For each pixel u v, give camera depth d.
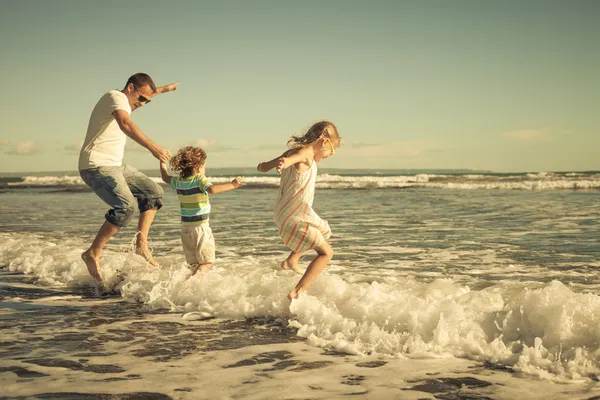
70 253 6.21
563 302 3.09
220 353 3.08
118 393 2.44
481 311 3.37
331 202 16.64
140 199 5.54
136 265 5.32
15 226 10.05
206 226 5.07
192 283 4.52
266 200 18.23
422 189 25.80
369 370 2.76
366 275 5.04
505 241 7.47
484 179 35.91
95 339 3.38
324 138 4.17
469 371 2.73
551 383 2.53
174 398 2.38
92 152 5.04
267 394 2.43
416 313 3.30
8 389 2.49
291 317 3.82
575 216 11.09
